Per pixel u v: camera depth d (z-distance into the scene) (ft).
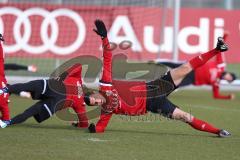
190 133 114.01
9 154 90.38
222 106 164.96
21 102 156.76
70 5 212.84
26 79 205.67
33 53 209.87
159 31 217.56
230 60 218.79
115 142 102.22
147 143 102.22
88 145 98.94
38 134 108.27
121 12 216.54
